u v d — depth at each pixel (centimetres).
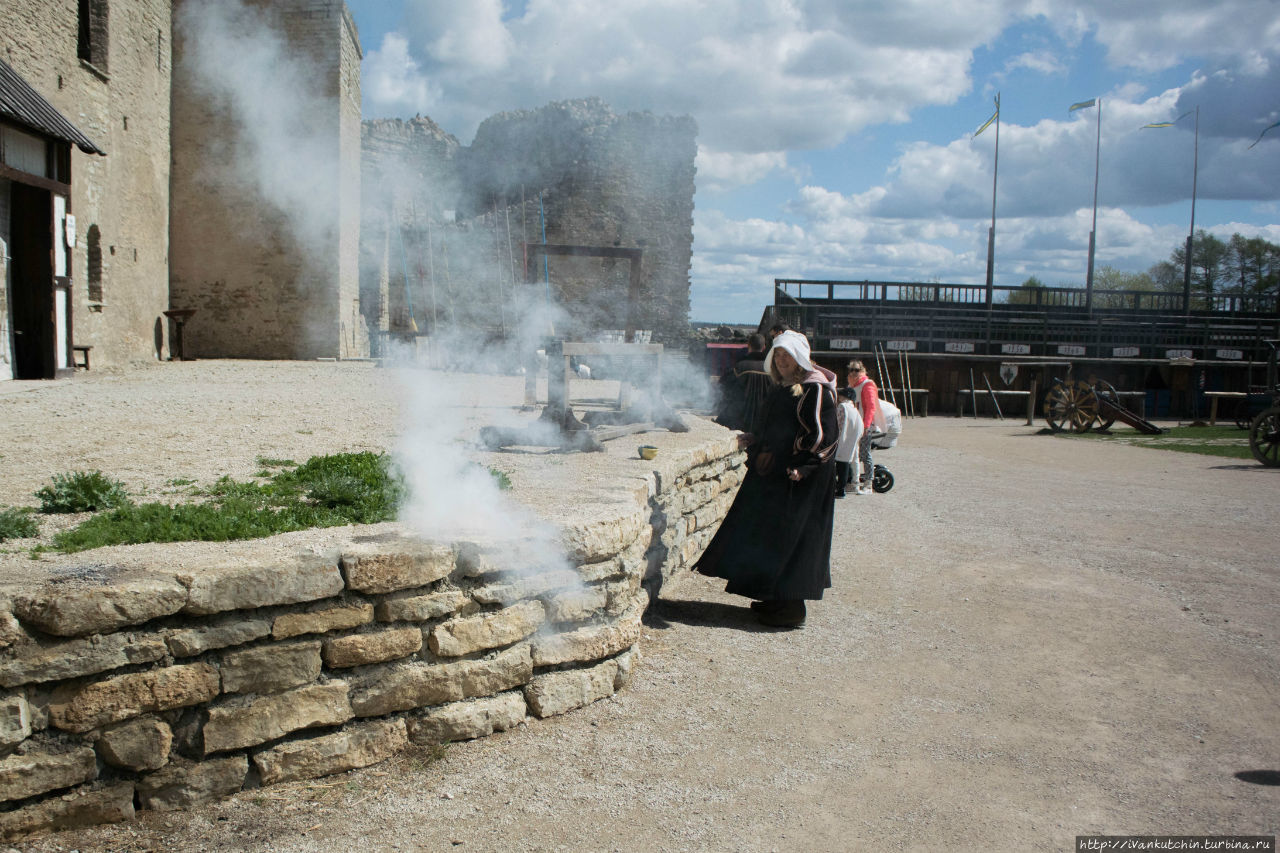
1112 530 828
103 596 275
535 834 294
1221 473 1260
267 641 306
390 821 298
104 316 1634
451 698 348
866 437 1052
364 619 325
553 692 379
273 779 311
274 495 458
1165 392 2625
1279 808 319
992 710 405
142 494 467
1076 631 522
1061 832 302
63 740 276
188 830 287
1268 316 2861
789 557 508
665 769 341
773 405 519
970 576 650
